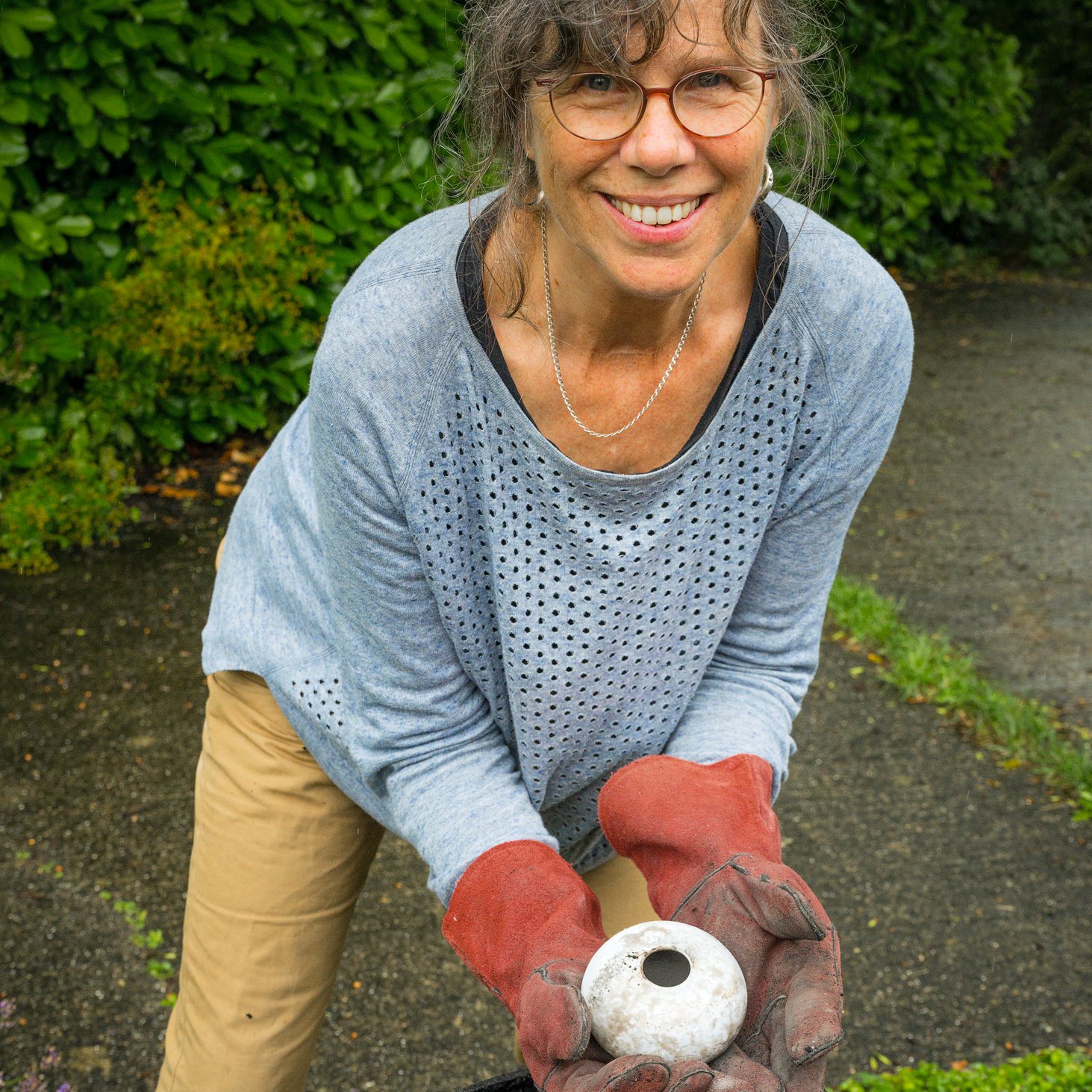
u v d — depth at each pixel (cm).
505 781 144
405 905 281
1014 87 771
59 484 421
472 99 121
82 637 370
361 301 125
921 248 836
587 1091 97
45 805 302
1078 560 450
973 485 514
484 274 124
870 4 716
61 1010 244
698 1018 104
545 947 115
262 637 156
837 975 109
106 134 417
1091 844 304
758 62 104
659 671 145
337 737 148
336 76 466
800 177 131
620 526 132
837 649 389
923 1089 228
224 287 443
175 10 411
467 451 129
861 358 132
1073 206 884
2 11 380
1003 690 369
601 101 105
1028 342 701
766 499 138
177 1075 164
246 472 471
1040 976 262
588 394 127
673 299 121
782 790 322
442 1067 238
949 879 291
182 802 305
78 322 436
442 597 137
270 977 161
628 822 128
